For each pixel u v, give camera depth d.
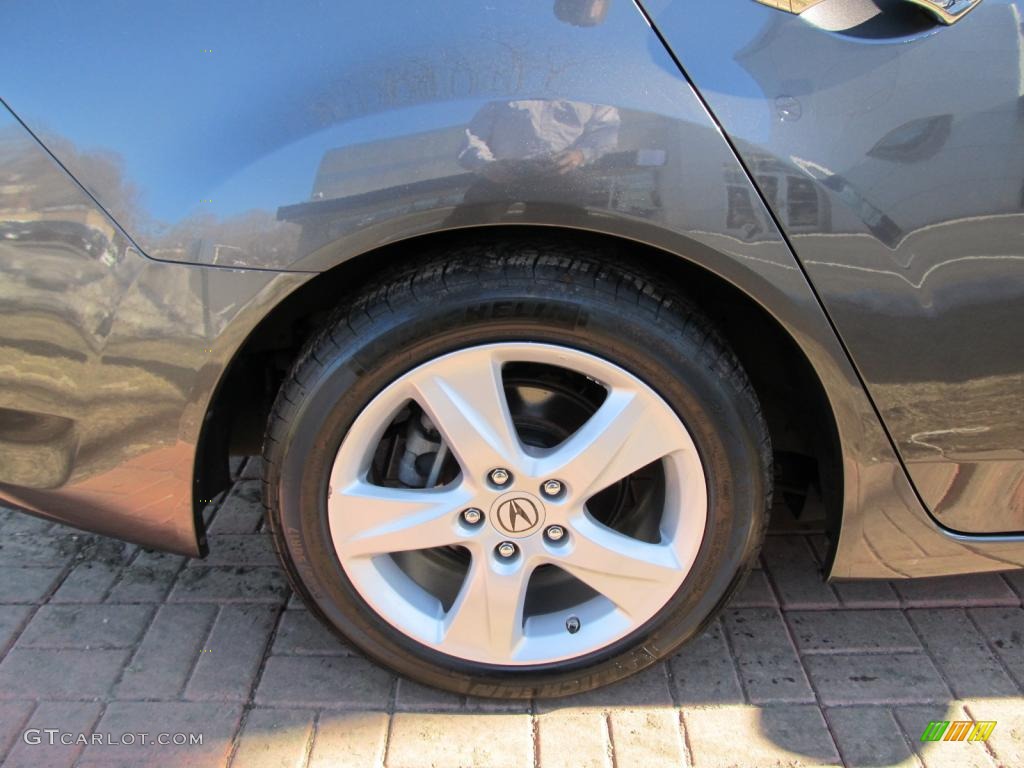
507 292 1.58
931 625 2.20
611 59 1.46
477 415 1.67
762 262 1.54
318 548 1.78
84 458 1.73
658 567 1.80
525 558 1.80
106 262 1.53
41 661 2.07
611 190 1.48
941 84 1.48
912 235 1.52
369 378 1.63
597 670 1.92
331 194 1.48
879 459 1.72
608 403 1.69
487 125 1.46
